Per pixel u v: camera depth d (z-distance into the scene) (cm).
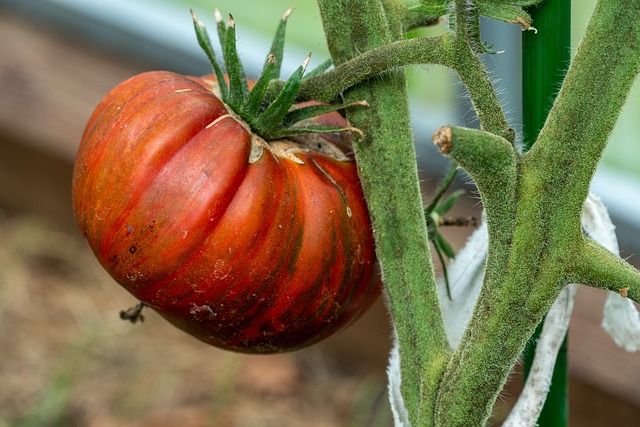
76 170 57
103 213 55
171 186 55
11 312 139
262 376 130
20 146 146
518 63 113
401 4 56
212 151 55
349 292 57
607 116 51
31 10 158
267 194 55
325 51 130
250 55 133
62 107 145
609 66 51
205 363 133
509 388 110
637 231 118
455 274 59
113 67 152
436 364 54
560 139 51
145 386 129
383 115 55
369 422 124
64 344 135
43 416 122
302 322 57
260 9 139
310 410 127
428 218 58
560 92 51
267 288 56
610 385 104
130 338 137
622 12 50
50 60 152
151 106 56
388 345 127
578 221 51
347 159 58
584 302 110
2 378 129
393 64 53
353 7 55
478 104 52
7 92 147
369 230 57
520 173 52
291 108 59
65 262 148
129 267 55
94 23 153
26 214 153
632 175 120
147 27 148
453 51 52
